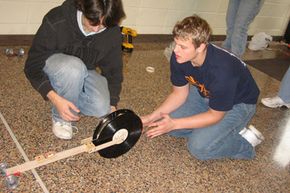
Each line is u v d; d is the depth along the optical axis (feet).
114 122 4.26
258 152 6.04
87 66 5.18
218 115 4.74
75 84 4.78
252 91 5.16
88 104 5.19
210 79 4.54
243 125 5.49
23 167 3.95
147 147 5.50
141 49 10.55
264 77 10.15
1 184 4.08
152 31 11.40
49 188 4.18
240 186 5.03
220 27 13.12
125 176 4.71
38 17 8.87
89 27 4.12
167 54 10.07
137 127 4.64
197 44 4.09
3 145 4.79
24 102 6.05
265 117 7.51
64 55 4.80
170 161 5.28
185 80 5.24
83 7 3.78
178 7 11.50
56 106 4.67
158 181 4.76
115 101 5.08
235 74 4.54
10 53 7.97
